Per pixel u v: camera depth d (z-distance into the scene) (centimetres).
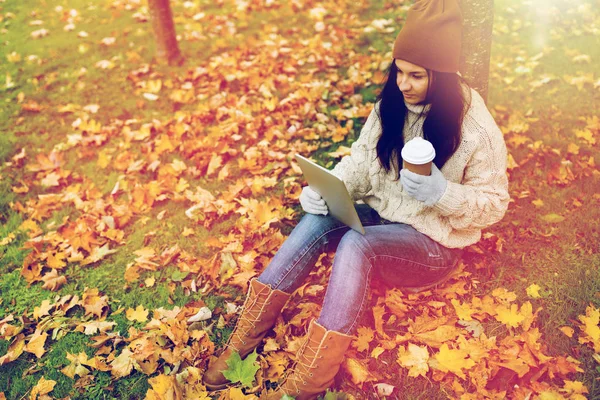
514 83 418
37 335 267
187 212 331
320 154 367
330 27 530
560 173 319
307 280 279
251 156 368
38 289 297
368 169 237
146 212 339
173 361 243
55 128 430
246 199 333
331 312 205
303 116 403
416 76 196
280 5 593
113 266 307
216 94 443
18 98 465
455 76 197
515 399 211
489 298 250
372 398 221
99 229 326
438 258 227
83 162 391
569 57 442
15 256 317
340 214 225
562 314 243
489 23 273
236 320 265
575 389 210
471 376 219
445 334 236
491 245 281
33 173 385
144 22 589
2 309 288
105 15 610
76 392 241
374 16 546
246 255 294
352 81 435
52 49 544
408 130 219
